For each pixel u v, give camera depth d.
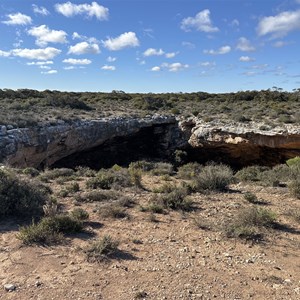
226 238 6.30
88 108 40.44
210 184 10.65
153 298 4.11
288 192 10.30
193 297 4.15
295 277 4.78
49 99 40.03
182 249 5.72
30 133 24.52
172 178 14.28
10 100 39.44
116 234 6.39
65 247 5.66
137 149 39.06
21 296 4.11
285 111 36.00
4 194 7.57
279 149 31.22
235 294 4.25
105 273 4.77
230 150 34.19
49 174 13.39
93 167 33.88
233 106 44.09
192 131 35.72
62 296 4.13
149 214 7.77
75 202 8.57
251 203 8.92
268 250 5.77
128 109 43.22
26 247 5.61
